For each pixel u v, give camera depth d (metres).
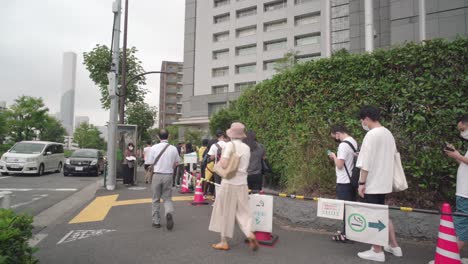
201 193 8.48
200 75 55.25
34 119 40.72
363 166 4.20
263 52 49.62
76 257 4.32
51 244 4.90
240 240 5.16
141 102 19.22
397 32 23.44
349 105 6.35
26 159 16.06
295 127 7.19
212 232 5.60
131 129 13.70
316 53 45.41
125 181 12.67
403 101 5.64
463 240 3.89
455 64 5.41
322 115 6.68
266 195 5.07
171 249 4.66
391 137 4.30
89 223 6.24
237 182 4.64
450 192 5.32
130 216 6.88
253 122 9.39
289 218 6.18
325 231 5.68
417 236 5.07
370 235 4.23
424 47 5.64
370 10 13.98
